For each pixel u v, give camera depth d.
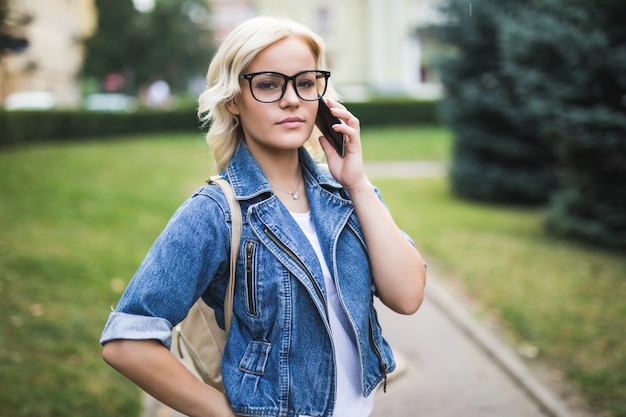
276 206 1.39
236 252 1.35
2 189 8.38
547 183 10.52
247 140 1.49
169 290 1.25
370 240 1.47
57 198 8.32
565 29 6.40
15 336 3.97
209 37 42.47
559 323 4.61
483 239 7.69
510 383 3.78
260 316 1.33
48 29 30.41
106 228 7.23
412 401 3.54
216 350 1.45
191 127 24.14
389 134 22.78
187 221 1.32
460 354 4.26
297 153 1.55
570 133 6.63
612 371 3.78
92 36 37.50
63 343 3.95
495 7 10.09
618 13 6.27
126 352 1.21
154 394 1.25
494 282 5.75
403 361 4.13
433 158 17.17
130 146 17.66
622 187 6.98
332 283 1.43
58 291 4.89
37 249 5.86
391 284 1.47
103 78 38.41
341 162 1.50
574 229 7.46
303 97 1.42
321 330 1.36
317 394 1.35
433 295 5.57
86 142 18.47
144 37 38.16
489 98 10.23
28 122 16.12
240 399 1.31
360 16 32.22
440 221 8.97
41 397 3.25
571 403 3.45
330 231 1.43
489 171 10.81
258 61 1.39
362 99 27.08
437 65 10.99
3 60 7.50
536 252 6.89
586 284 5.60
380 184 12.74
